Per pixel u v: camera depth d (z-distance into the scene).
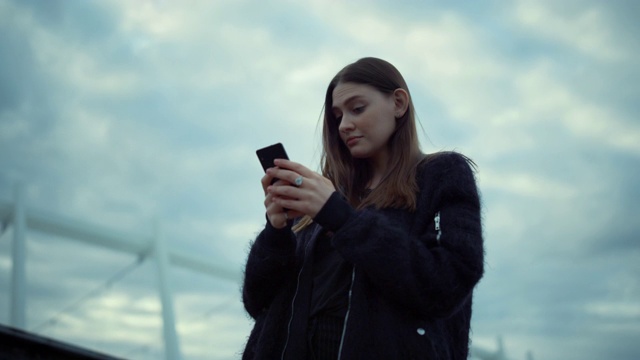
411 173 2.10
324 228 2.02
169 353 16.91
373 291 1.88
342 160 2.32
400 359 1.79
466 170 2.07
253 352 2.09
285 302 2.06
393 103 2.19
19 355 2.16
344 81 2.20
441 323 1.95
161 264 18.11
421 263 1.80
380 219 1.86
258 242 2.10
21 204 16.56
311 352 1.91
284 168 1.95
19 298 15.42
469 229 1.92
